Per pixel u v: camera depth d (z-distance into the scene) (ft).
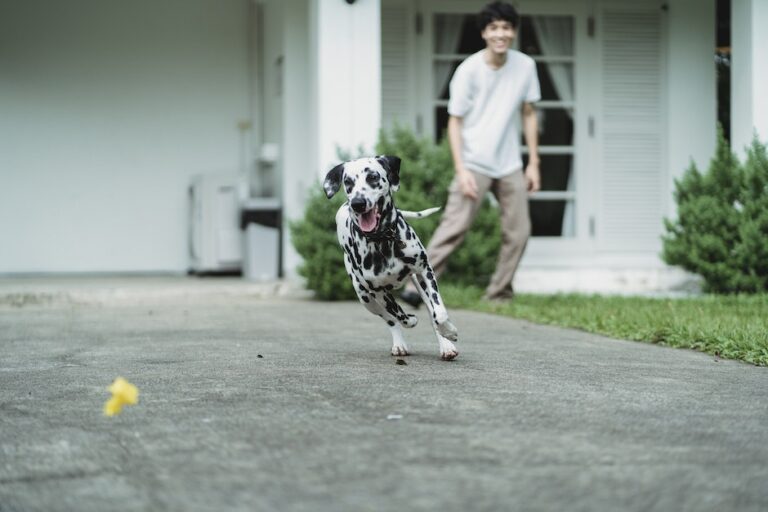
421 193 29.60
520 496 8.25
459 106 26.81
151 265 41.39
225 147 41.86
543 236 35.17
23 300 29.89
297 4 35.22
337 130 30.55
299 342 19.19
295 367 15.60
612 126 35.29
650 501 8.16
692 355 17.52
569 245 35.14
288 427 11.02
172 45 41.39
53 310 27.68
